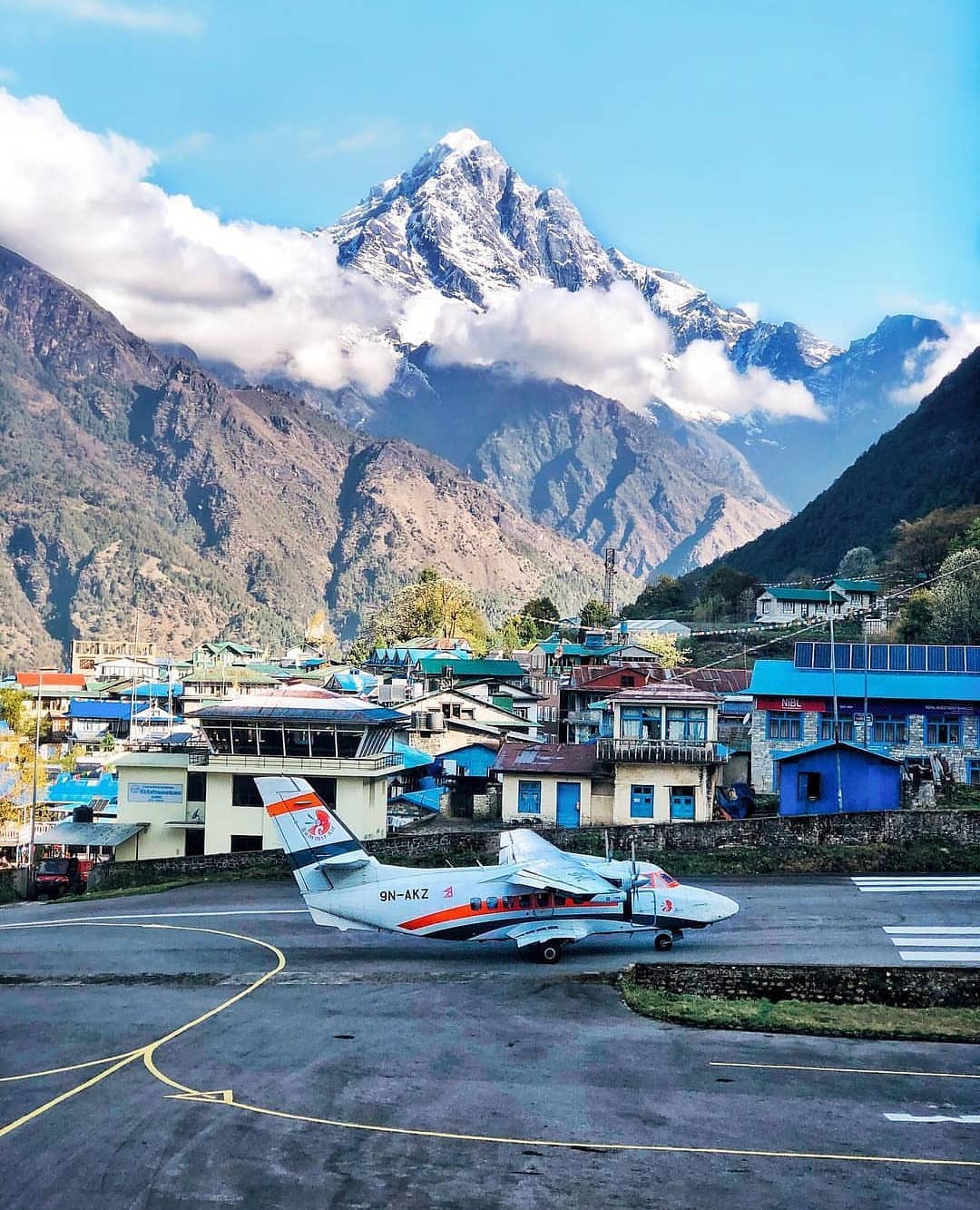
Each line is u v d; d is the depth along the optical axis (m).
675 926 42.50
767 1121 26.36
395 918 42.16
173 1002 37.16
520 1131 25.56
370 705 71.19
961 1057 31.70
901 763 65.75
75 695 150.50
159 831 71.75
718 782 76.19
